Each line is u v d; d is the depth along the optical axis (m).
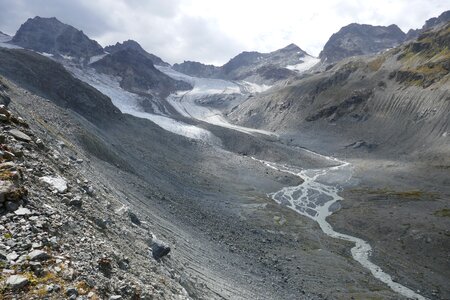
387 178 159.62
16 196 12.22
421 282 69.56
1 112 18.55
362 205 121.25
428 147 195.12
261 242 73.94
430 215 104.06
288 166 188.88
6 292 8.88
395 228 95.44
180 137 178.00
